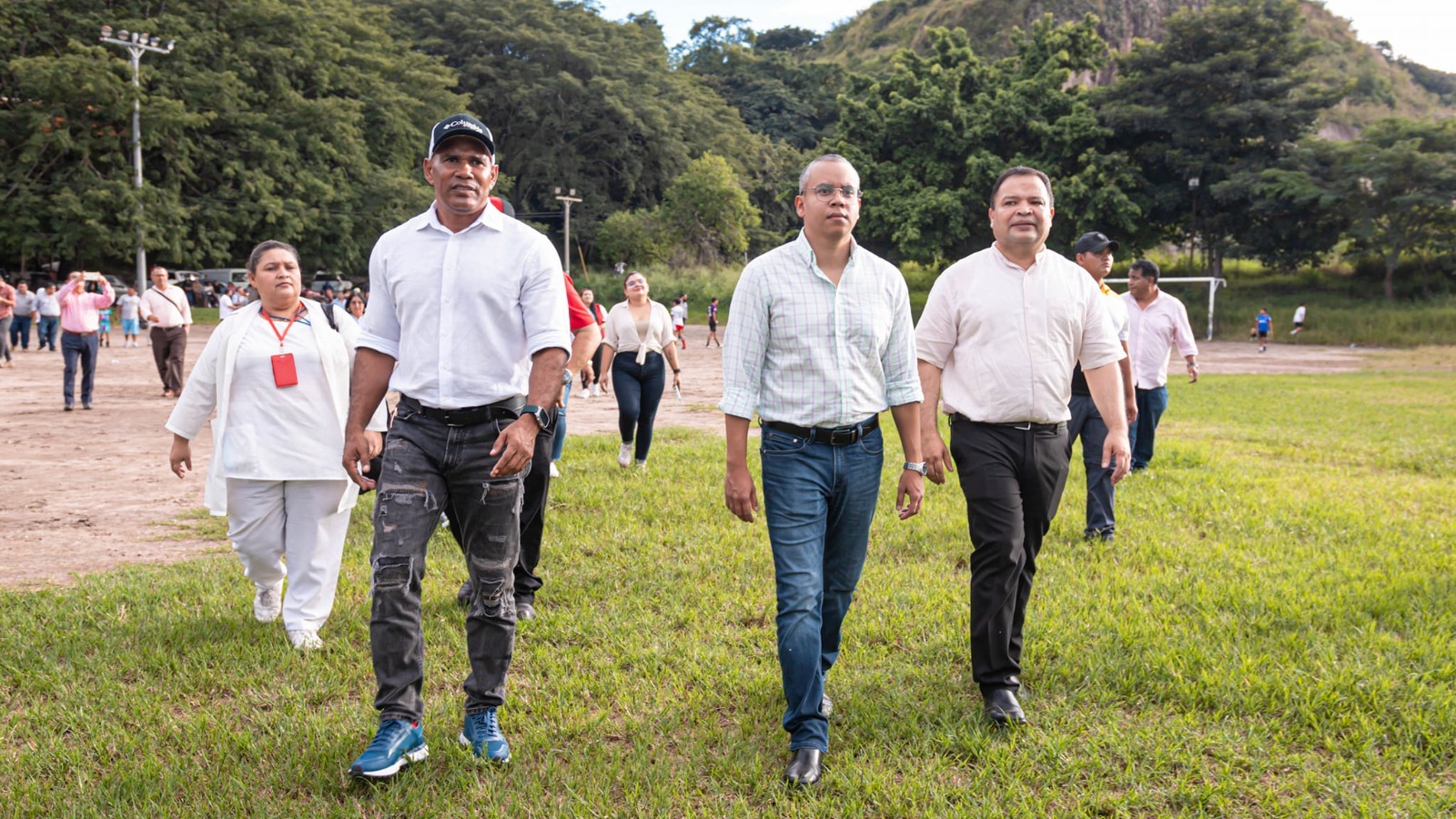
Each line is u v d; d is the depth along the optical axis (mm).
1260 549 5832
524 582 4680
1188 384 18969
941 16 127125
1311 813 2867
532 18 73062
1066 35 48500
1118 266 54438
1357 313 40531
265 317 4199
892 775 3078
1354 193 41500
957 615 4512
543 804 2908
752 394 3160
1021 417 3549
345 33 55375
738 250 65312
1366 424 12492
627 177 73125
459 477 3072
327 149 49094
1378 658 3910
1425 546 5891
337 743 3209
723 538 5953
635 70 73875
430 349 3051
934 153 47844
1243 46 45281
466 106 63125
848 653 4074
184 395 4250
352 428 3166
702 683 3775
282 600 4660
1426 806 2867
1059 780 3076
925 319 3732
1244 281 49906
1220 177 44688
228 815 2820
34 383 15547
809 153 85750
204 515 6852
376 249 3182
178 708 3551
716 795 2977
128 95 39531
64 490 7680
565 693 3684
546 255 3145
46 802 2885
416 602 3051
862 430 3221
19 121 40688
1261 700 3566
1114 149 47594
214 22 47875
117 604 4648
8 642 4090
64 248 39188
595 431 11242
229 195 45219
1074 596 4809
